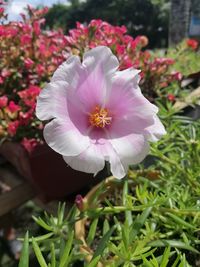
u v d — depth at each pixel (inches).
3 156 6.1
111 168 3.1
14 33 6.3
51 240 3.3
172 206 3.6
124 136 3.2
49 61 6.1
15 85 6.1
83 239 3.4
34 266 4.5
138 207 3.4
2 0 6.6
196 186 3.9
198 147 4.2
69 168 5.1
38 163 4.9
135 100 3.2
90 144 3.1
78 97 3.2
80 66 3.1
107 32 6.4
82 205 3.4
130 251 3.0
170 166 4.2
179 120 4.8
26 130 5.3
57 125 3.0
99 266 3.0
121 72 3.3
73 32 6.2
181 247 3.2
